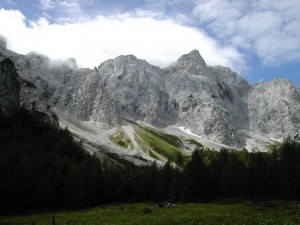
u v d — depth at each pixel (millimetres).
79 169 142500
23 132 191125
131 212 94250
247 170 147875
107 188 153625
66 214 103562
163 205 113000
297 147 154250
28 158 146875
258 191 141625
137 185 166625
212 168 154000
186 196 145750
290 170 133875
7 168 135500
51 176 138750
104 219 79438
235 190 145500
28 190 126688
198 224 55531
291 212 63500
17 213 121625
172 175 162375
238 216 63031
